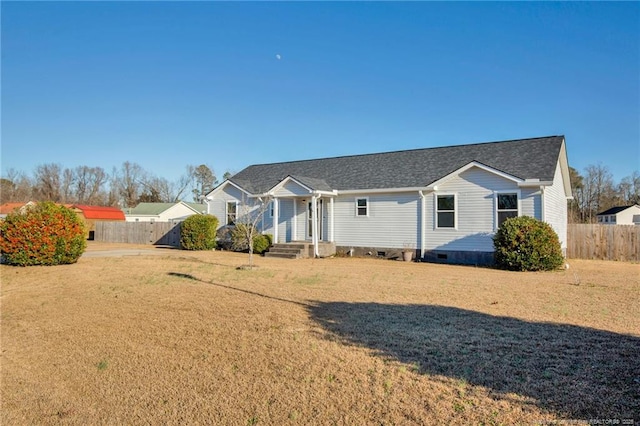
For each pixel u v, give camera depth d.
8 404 4.84
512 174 16.27
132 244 30.72
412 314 7.66
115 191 79.69
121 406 4.65
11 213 16.30
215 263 16.66
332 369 5.19
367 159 23.44
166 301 9.28
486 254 16.75
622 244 19.33
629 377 4.65
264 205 19.98
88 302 9.48
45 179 73.56
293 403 4.46
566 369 4.92
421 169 19.94
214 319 7.61
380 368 5.15
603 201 52.41
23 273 14.19
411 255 18.19
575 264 17.23
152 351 6.18
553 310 7.89
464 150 20.44
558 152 17.22
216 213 25.30
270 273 13.38
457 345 5.86
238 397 4.68
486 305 8.37
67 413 4.58
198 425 4.19
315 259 18.94
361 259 19.11
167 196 81.62
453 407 4.16
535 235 14.38
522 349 5.64
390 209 19.38
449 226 17.70
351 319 7.35
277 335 6.54
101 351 6.29
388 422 3.99
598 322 6.99
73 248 16.34
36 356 6.25
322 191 19.67
